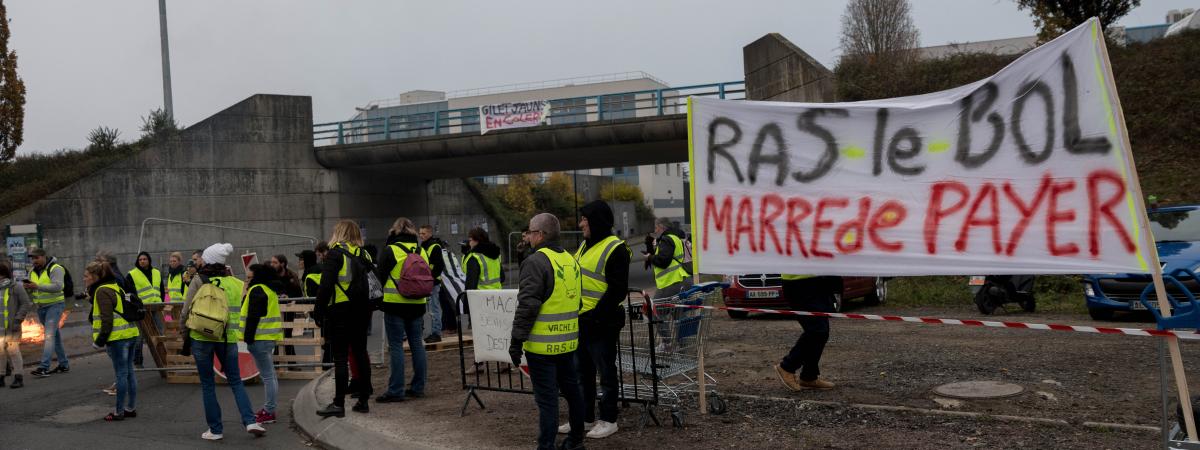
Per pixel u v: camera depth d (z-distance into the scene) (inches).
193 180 1253.1
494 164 1398.9
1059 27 960.9
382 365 444.1
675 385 316.8
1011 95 235.1
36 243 1035.3
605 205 259.6
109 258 417.4
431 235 487.2
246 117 1300.4
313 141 1362.0
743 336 489.1
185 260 1240.8
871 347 417.7
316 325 432.5
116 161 1194.6
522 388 303.0
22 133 1268.5
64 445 300.5
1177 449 184.5
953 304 653.3
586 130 1154.7
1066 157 225.3
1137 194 208.2
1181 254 472.4
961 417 256.8
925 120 251.8
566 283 234.5
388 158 1305.4
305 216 1349.7
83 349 604.1
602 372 259.6
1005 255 235.8
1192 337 186.5
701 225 286.4
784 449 233.1
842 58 1153.4
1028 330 465.7
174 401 383.6
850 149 264.2
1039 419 245.3
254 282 309.4
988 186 239.6
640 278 1331.2
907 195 254.5
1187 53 893.2
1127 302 486.6
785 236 273.7
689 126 288.7
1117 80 913.5
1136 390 287.6
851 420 261.7
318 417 312.0
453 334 551.2
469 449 252.4
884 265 257.4
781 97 1081.4
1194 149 794.8
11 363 486.3
